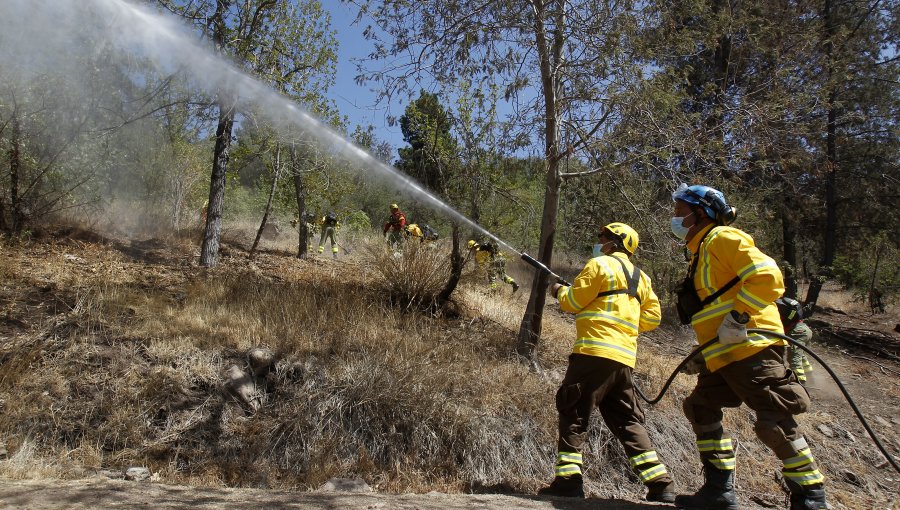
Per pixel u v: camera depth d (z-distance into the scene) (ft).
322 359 18.34
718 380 11.83
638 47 20.16
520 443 17.40
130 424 14.98
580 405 13.20
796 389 10.93
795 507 10.82
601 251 14.49
